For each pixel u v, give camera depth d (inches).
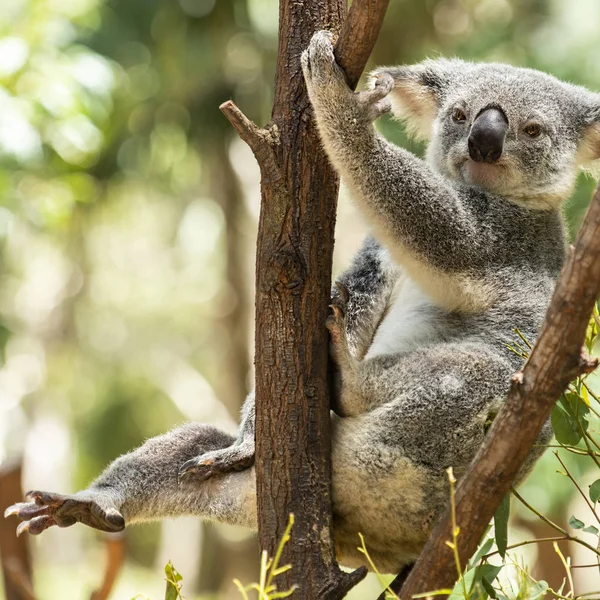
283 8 277.7
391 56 885.8
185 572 1256.8
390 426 278.2
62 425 1262.3
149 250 1418.6
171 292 1422.2
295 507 263.4
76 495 297.9
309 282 266.1
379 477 277.4
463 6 882.8
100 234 1243.8
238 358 1102.4
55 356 1274.6
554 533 608.7
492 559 374.3
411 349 304.3
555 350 210.1
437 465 278.4
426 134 370.3
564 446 265.1
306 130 269.0
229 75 917.8
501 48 788.0
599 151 351.9
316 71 265.6
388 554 295.4
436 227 293.9
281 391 265.3
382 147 283.7
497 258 313.4
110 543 423.5
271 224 265.7
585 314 206.5
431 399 279.4
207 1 876.0
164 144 964.0
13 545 465.7
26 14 609.9
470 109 340.5
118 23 825.5
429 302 317.4
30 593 461.1
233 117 261.6
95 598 426.0
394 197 287.1
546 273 321.4
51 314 1273.4
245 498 298.7
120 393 1291.8
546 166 332.2
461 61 373.4
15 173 633.6
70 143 599.2
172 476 306.8
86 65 613.9
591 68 716.0
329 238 269.7
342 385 278.7
